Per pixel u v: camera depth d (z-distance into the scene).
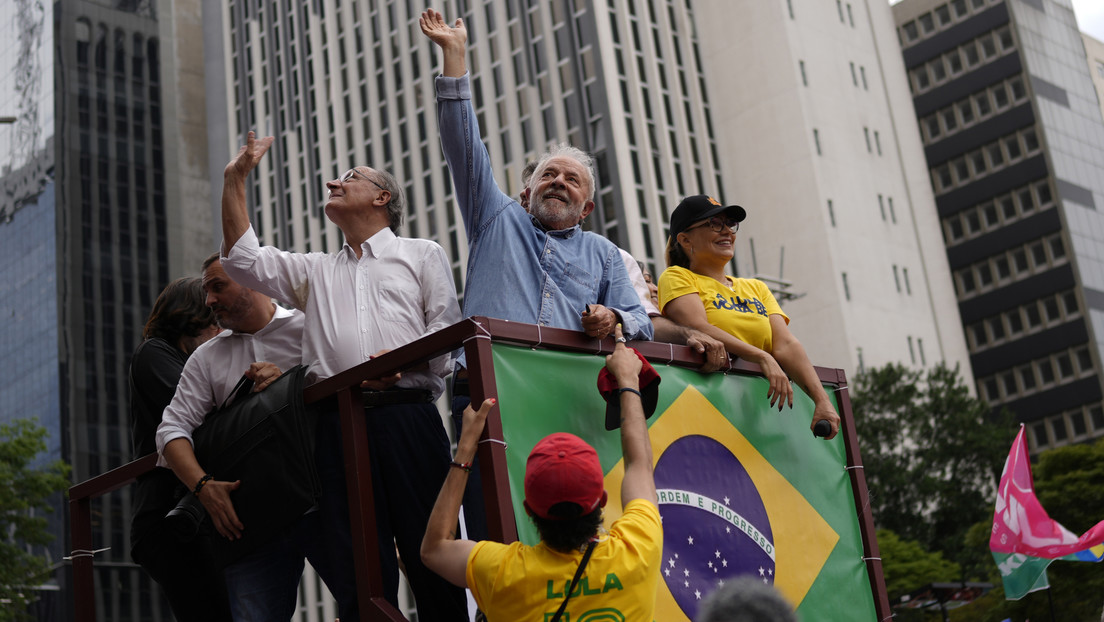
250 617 4.32
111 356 66.25
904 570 37.47
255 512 3.96
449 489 3.34
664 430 4.04
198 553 4.91
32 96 70.69
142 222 68.94
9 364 68.75
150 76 71.56
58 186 67.69
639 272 5.18
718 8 58.66
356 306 4.20
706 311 4.84
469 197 4.31
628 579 3.13
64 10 69.94
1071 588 32.41
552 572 3.11
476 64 55.84
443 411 45.25
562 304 4.16
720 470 4.20
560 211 4.33
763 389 4.57
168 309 5.25
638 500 3.34
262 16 66.81
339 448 4.03
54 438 64.19
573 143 51.88
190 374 4.51
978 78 73.31
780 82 56.53
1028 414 68.56
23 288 68.88
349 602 3.98
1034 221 69.94
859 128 59.19
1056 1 76.56
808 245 54.81
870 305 55.41
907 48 76.25
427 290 4.25
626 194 50.03
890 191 59.56
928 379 46.50
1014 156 71.19
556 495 3.07
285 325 4.60
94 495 4.89
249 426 4.03
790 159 55.69
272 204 63.50
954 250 72.69
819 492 4.62
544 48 53.50
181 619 4.90
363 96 59.72
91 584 4.79
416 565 4.04
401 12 58.62
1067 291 68.25
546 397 3.63
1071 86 74.62
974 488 44.25
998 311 70.56
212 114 71.06
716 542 4.05
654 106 53.22
